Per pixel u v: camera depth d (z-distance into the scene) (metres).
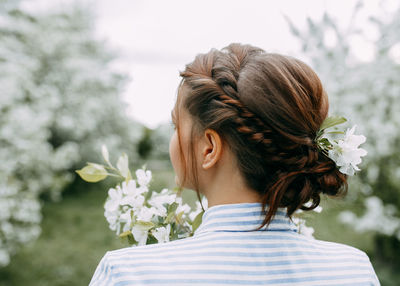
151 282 0.55
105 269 0.58
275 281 0.58
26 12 8.68
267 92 0.60
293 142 0.60
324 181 0.65
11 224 4.20
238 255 0.59
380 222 3.86
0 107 4.69
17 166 4.88
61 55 8.83
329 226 5.33
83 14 10.22
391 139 3.78
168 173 12.36
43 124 5.71
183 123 0.67
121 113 10.70
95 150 9.65
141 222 0.82
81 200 9.09
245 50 0.70
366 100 3.81
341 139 0.69
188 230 0.86
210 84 0.63
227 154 0.62
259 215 0.62
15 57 6.84
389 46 3.61
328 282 0.61
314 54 3.69
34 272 4.68
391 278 3.84
